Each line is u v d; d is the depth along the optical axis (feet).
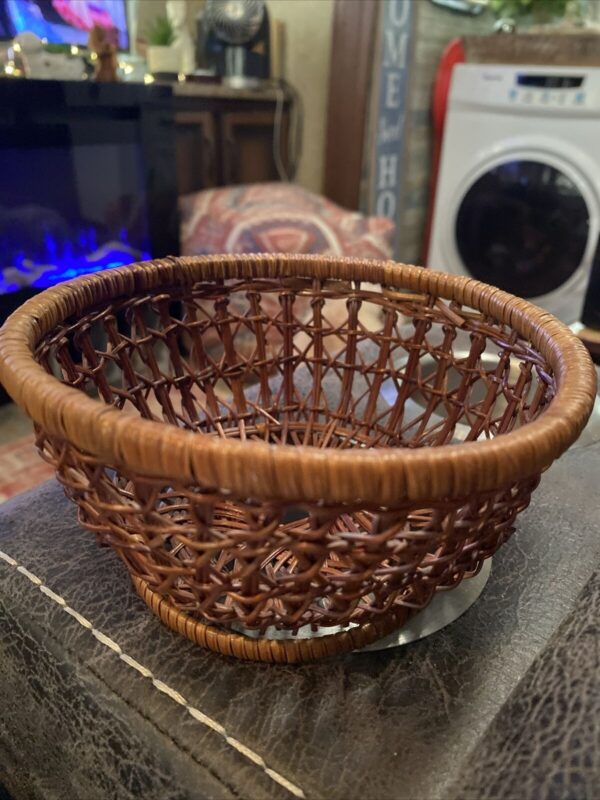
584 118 5.10
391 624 1.31
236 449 0.84
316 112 5.97
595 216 5.26
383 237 4.72
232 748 1.15
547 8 5.70
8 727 1.54
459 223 6.01
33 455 4.21
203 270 1.91
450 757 1.13
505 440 0.91
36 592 1.50
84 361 1.67
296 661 1.29
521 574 1.56
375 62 5.48
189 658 1.32
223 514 1.59
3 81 3.64
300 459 0.82
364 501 0.86
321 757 1.13
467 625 1.41
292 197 4.94
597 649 1.28
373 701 1.24
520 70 5.29
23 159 4.00
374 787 1.08
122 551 1.21
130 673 1.30
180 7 5.07
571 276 5.52
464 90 5.61
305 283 2.02
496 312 1.65
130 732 1.22
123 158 4.49
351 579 1.02
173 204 4.81
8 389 1.06
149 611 1.44
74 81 3.96
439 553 1.13
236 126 5.54
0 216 4.05
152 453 0.87
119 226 4.73
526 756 1.10
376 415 2.15
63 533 1.68
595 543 1.67
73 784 1.39
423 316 1.89
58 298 1.46
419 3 5.61
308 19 5.70
